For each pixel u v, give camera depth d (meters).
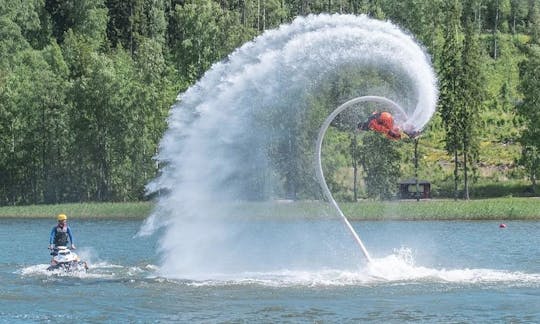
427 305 57.50
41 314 56.50
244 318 54.25
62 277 73.00
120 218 195.38
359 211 170.12
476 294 61.47
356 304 58.06
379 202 181.12
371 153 190.88
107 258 92.19
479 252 98.19
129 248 106.44
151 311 56.91
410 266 76.25
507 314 54.62
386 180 192.62
